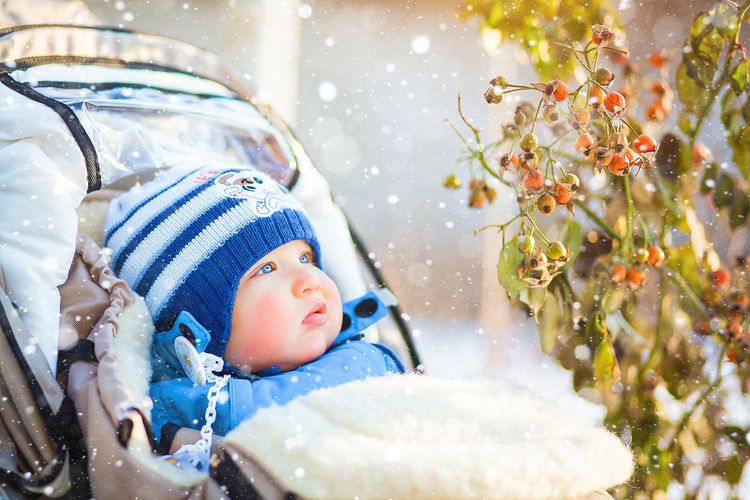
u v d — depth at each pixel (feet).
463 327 17.16
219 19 15.01
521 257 6.00
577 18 6.54
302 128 18.52
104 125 6.49
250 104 7.23
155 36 7.04
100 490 4.45
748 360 6.54
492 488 3.96
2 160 5.30
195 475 4.42
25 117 5.46
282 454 4.11
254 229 6.06
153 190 6.48
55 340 4.89
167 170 6.91
